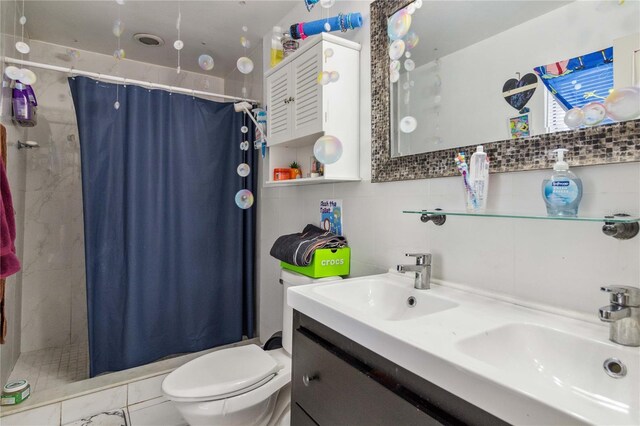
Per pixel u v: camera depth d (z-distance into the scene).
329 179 1.47
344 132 1.50
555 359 0.77
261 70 2.45
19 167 2.17
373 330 0.79
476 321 0.83
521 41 0.98
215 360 1.55
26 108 1.92
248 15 2.10
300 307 1.09
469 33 1.12
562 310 0.88
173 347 2.21
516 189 0.98
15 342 2.21
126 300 2.03
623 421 0.44
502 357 0.78
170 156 2.18
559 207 0.82
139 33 2.34
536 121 0.94
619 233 0.75
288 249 1.60
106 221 2.00
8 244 1.28
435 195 1.21
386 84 1.39
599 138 0.80
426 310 1.10
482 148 1.00
